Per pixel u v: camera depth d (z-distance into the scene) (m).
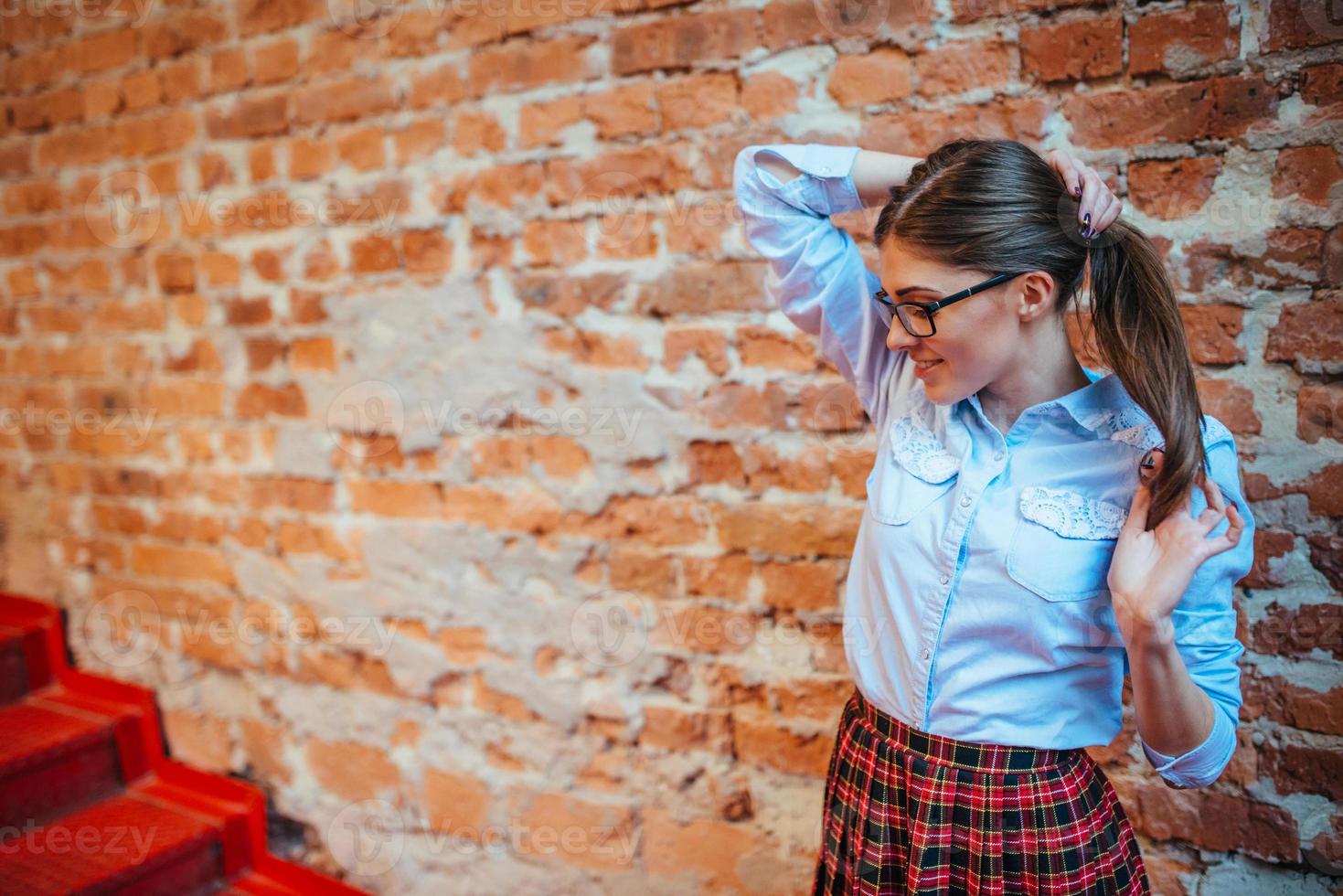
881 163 1.00
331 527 1.84
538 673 1.67
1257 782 1.21
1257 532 1.17
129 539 2.12
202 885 1.92
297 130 1.75
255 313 1.86
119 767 2.08
